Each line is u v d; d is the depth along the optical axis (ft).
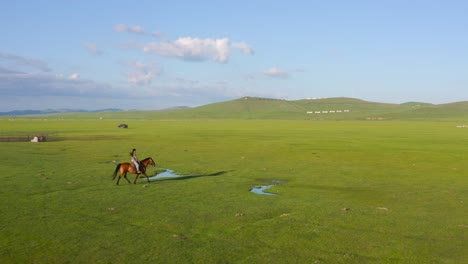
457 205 85.05
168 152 192.03
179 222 70.85
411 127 476.54
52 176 118.83
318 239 62.03
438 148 208.03
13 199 87.61
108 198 89.66
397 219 73.41
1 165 141.79
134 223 70.13
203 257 54.49
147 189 100.99
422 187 106.01
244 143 240.53
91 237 62.28
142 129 410.52
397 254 55.83
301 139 271.90
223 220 72.33
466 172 131.44
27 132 346.13
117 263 52.42
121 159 165.48
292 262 52.90
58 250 56.80
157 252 56.18
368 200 89.92
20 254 55.26
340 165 148.77
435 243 60.34
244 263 52.54
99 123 598.75
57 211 77.77
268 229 67.05
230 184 109.40
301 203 86.33
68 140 262.26
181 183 110.52
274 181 116.47
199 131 372.17
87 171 129.80
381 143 239.30
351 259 53.98
